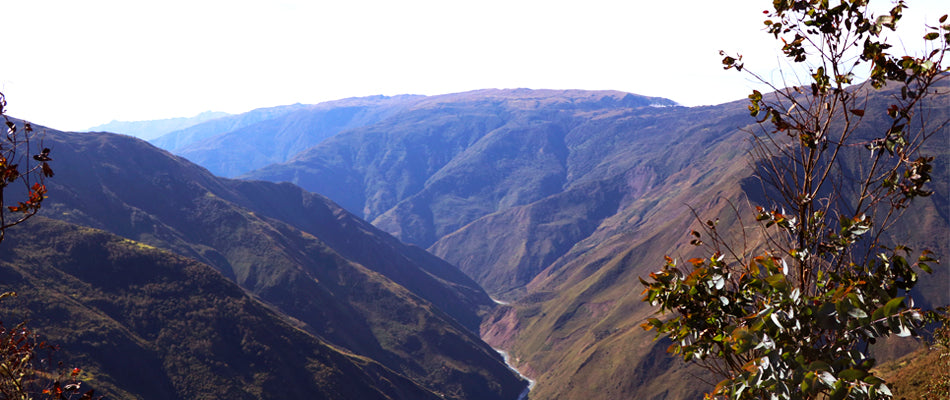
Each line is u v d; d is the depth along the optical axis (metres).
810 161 5.61
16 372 7.04
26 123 6.57
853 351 4.90
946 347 14.84
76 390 7.21
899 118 5.30
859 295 4.97
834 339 5.23
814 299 5.05
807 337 4.99
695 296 5.64
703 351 5.77
